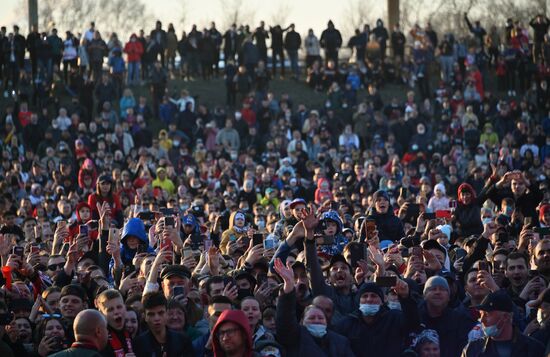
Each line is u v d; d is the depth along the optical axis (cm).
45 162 6825
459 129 7975
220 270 2969
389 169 6756
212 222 4569
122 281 2772
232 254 3394
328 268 2855
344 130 7975
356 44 9450
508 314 2272
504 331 2275
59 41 8550
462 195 3906
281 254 2644
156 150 7494
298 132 7406
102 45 8712
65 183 6025
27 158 7088
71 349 2166
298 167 6994
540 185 5859
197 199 5422
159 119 8575
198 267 2900
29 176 6381
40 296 2606
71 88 8606
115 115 7862
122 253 3206
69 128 7669
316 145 7612
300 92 9331
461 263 3186
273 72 9612
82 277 2838
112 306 2328
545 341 2370
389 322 2514
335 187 5759
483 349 2289
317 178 6294
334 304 2611
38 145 7494
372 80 9381
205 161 7075
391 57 9612
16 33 8550
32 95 8369
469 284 2650
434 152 7794
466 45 9275
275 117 8231
